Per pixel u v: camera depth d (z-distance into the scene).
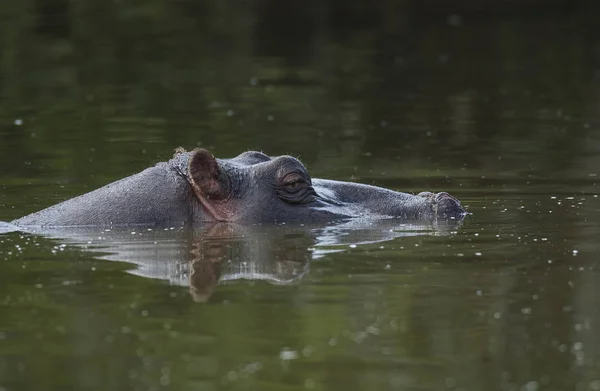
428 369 29.25
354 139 77.12
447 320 33.09
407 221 48.16
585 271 38.12
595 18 152.50
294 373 29.02
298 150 72.31
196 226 46.81
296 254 41.44
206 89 97.88
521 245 42.41
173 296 35.81
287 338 31.64
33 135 76.31
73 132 77.69
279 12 143.25
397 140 76.88
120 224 46.81
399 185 59.22
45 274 38.59
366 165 66.69
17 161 66.75
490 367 29.39
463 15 155.50
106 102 90.56
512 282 36.94
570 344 30.94
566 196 54.69
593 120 85.38
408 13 154.12
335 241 43.62
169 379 28.58
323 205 48.38
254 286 36.97
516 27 145.75
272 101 93.12
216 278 38.06
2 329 32.50
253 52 120.62
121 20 127.19
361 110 90.25
